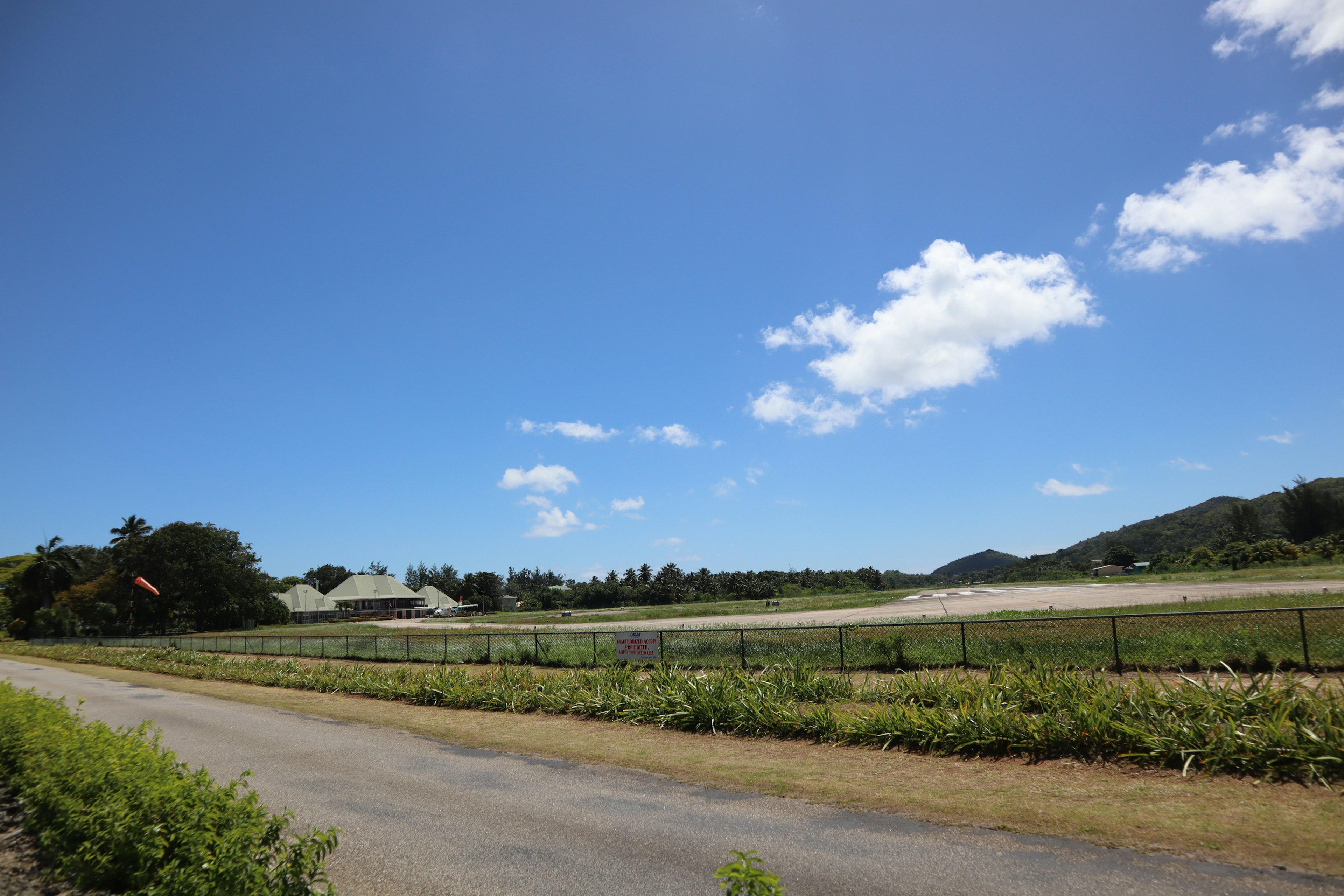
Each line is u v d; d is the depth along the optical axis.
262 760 12.94
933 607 47.84
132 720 18.48
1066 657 17.36
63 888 6.96
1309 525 106.69
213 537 97.56
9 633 95.56
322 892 6.55
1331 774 8.15
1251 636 16.27
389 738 14.94
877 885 6.18
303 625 100.38
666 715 14.74
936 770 10.01
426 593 146.38
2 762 10.91
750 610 68.50
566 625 59.47
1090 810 7.77
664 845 7.58
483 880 6.80
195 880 5.57
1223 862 6.19
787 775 10.27
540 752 12.90
